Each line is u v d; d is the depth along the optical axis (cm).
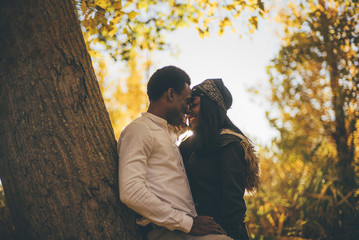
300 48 504
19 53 163
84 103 173
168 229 183
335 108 473
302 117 491
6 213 319
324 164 441
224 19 379
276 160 478
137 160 169
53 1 172
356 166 429
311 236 390
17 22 164
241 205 178
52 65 167
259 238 403
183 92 197
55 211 159
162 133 184
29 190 159
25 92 162
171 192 176
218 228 176
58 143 162
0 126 165
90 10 286
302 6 486
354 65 481
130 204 163
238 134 195
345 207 385
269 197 448
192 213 183
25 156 160
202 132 193
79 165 165
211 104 199
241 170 185
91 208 164
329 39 494
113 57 381
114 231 168
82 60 178
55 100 165
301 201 413
